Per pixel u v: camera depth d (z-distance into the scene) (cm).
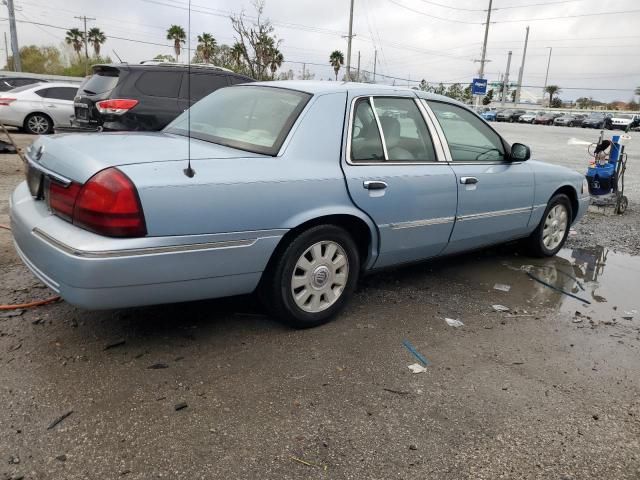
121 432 252
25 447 239
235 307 395
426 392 302
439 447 257
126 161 290
